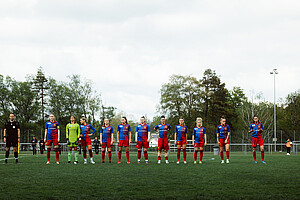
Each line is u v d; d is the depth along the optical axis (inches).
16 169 450.6
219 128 619.5
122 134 603.8
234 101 3117.6
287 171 426.9
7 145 591.8
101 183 310.0
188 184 303.9
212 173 398.0
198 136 599.2
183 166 511.2
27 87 2385.6
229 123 2508.6
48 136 578.9
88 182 316.5
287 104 2812.5
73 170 435.5
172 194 253.1
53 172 408.2
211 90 2512.3
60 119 2316.7
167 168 470.3
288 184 304.8
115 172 408.8
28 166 506.3
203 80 2564.0
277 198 238.2
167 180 331.3
